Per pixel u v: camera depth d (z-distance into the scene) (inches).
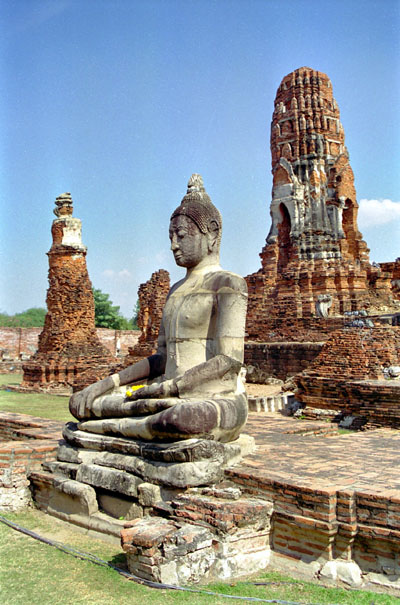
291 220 1094.4
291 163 1110.4
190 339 319.0
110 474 294.2
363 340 640.4
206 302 316.2
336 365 643.5
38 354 1149.7
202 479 267.9
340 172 1101.7
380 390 544.7
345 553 231.9
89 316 1162.6
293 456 310.3
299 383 658.2
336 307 1024.2
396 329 658.8
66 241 1154.7
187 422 271.7
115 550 267.3
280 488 250.2
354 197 1128.8
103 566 246.7
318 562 235.9
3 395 1020.5
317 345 847.1
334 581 229.1
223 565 234.5
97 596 219.8
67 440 338.3
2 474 335.6
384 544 226.4
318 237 1072.8
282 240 1136.8
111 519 288.4
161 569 225.9
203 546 234.7
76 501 306.2
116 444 303.9
